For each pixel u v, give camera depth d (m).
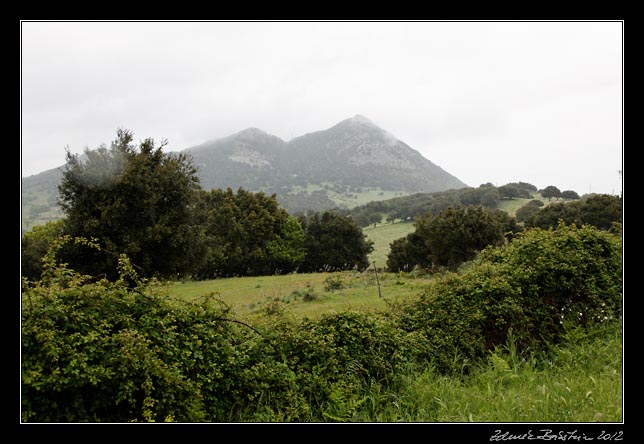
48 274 4.63
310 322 6.48
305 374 5.57
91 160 24.91
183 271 29.62
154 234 25.56
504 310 7.89
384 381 6.17
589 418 4.91
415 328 7.71
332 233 59.84
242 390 5.14
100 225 24.45
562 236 9.93
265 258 52.78
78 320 4.29
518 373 6.80
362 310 7.56
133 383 4.17
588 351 7.37
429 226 43.31
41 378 3.80
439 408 5.51
